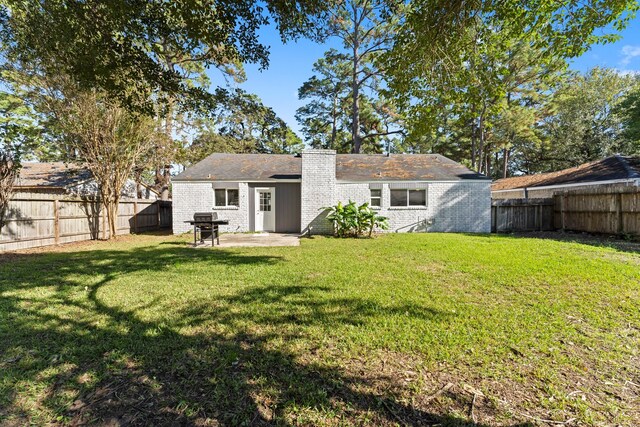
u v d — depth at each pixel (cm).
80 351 273
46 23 479
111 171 1159
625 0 397
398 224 1359
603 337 299
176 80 594
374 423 190
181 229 1376
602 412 199
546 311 363
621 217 1022
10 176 838
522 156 3128
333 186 1305
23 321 340
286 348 280
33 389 222
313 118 2952
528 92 2073
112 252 831
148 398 213
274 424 190
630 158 1439
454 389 222
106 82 555
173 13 477
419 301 401
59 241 1015
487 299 409
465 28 450
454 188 1355
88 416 197
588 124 2523
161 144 1373
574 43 446
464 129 2723
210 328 322
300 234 1298
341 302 398
